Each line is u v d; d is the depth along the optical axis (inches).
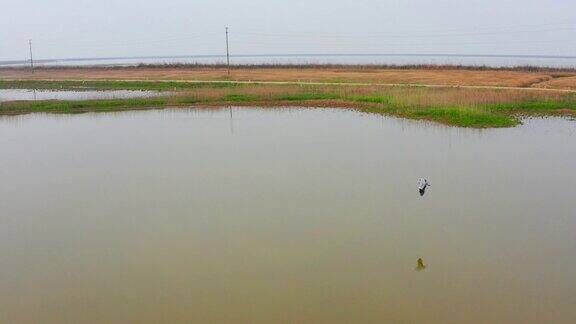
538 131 797.2
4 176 597.6
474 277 342.3
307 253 381.4
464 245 390.0
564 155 646.5
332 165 614.9
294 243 398.9
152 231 427.8
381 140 753.0
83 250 395.9
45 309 315.6
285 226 431.2
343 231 419.2
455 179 551.5
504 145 707.4
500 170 584.1
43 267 369.7
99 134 844.0
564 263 359.9
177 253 387.2
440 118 902.4
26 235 426.9
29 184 565.9
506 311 301.7
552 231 413.1
